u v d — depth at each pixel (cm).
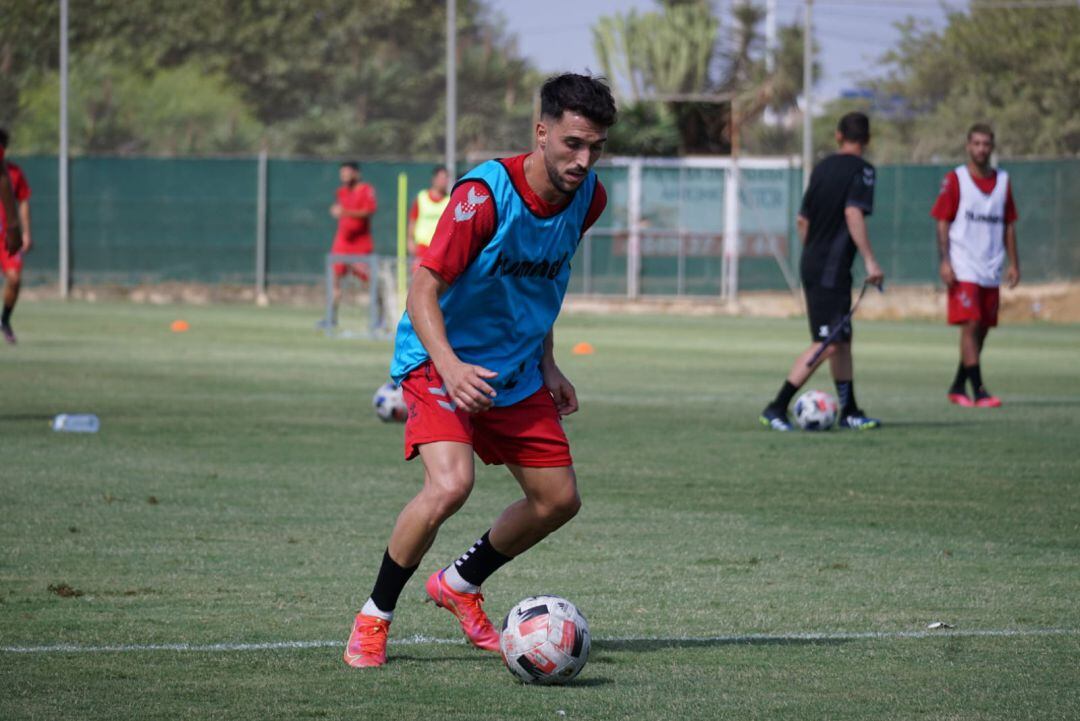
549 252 1003
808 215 2397
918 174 6178
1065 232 6103
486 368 1012
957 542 1484
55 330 4559
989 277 2756
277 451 2094
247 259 6438
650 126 7375
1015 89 8925
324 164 6419
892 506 1697
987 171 2750
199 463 1969
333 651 1036
